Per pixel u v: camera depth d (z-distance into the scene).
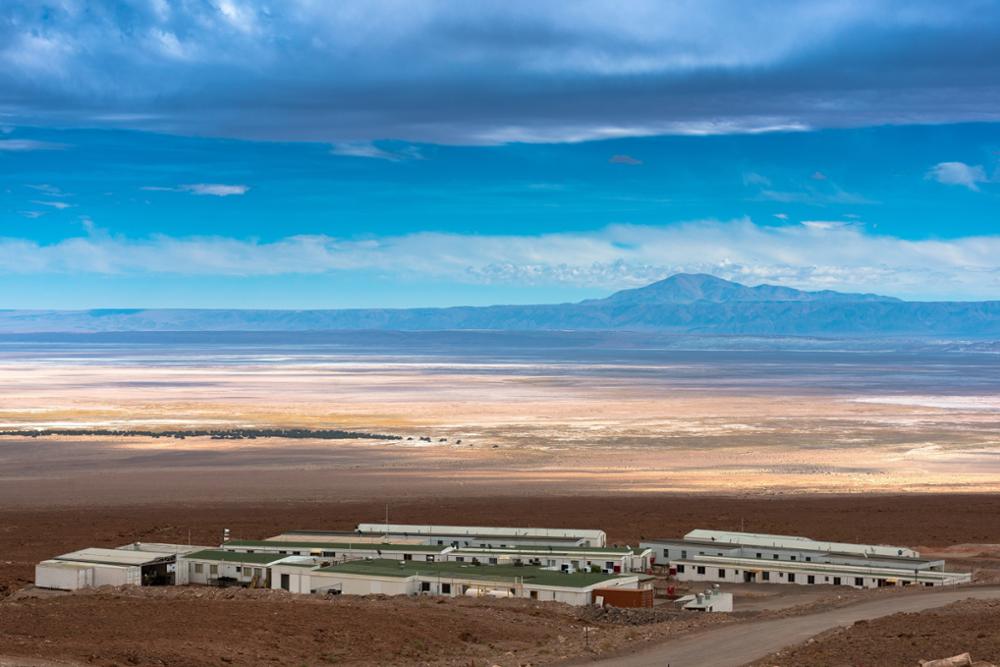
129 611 66.69
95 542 109.88
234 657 56.81
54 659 52.78
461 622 67.12
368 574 81.38
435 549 94.75
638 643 62.09
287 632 62.47
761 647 59.72
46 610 66.94
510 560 92.88
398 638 62.47
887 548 98.81
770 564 93.69
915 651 53.88
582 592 78.06
